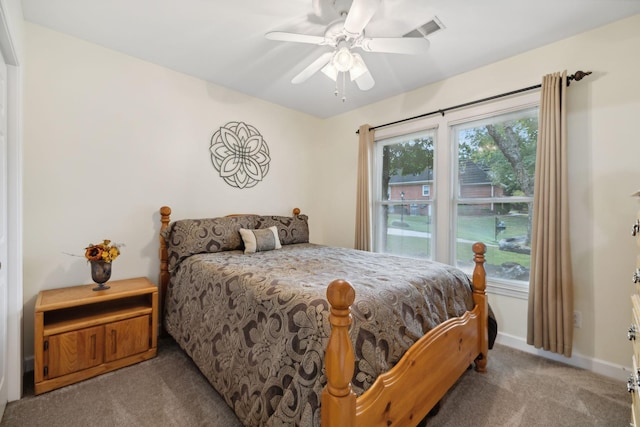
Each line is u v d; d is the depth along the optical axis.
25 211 1.97
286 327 1.22
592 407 1.61
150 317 2.09
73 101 2.16
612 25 1.95
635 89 1.87
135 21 1.98
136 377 1.86
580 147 2.05
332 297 0.93
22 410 1.54
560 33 2.07
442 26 1.99
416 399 1.30
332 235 3.91
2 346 1.52
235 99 3.12
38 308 1.68
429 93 2.92
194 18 1.95
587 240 2.02
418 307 1.48
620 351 1.91
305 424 0.99
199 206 2.86
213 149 2.95
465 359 1.73
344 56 1.75
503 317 2.44
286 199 3.62
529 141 2.36
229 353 1.50
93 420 1.48
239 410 1.33
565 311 2.02
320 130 3.99
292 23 1.98
